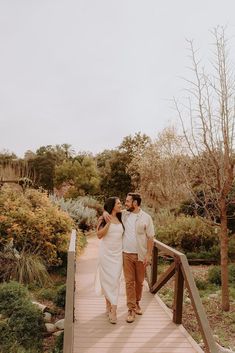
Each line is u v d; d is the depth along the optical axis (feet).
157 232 47.39
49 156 164.66
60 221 38.29
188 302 29.63
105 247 20.80
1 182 49.11
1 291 24.90
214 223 29.71
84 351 17.34
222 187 27.91
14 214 35.63
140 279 21.43
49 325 23.73
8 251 33.73
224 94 26.99
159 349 17.67
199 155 29.32
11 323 22.31
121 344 18.13
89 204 79.20
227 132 27.02
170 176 75.10
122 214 21.43
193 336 23.32
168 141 76.28
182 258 19.70
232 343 22.75
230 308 28.25
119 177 114.62
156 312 22.56
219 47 27.30
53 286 32.73
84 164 128.57
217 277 34.83
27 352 20.47
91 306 23.91
